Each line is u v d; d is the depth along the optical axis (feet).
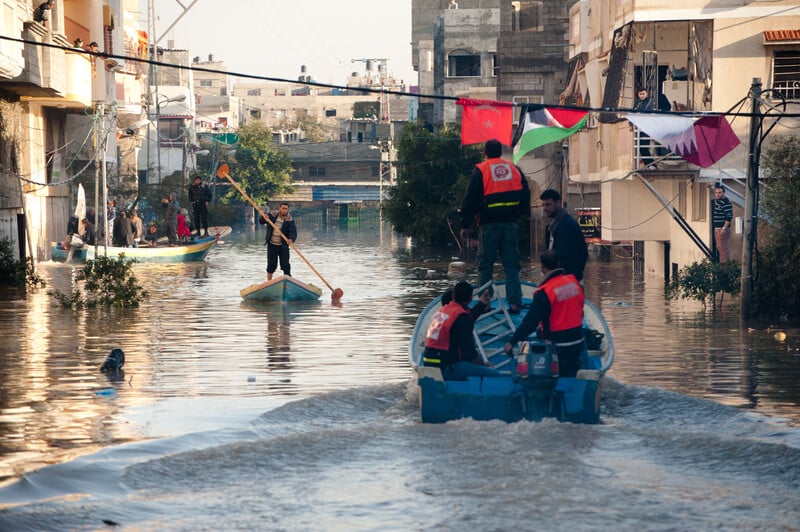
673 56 120.26
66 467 37.99
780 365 62.03
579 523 31.83
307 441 41.29
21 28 106.93
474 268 153.58
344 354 67.31
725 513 32.73
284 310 95.40
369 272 146.72
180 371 60.34
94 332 78.84
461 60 311.47
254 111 644.69
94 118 156.76
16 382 56.49
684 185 122.83
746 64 107.34
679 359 64.54
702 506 33.35
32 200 151.12
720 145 64.80
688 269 100.12
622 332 78.13
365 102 545.85
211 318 88.69
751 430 44.42
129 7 251.19
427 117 363.35
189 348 70.13
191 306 98.94
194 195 180.24
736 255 106.73
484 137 57.77
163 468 37.86
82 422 45.91
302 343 72.74
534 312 47.32
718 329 79.82
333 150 428.56
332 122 650.43
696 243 107.76
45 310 95.14
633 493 34.68
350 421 46.96
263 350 69.21
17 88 126.72
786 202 87.81
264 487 35.68
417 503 33.83
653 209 127.34
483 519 32.14
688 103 112.57
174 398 51.72
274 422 46.19
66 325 83.41
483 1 370.94
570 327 47.55
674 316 89.20
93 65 154.51
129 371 60.39
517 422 44.42
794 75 106.83
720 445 40.40
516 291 54.13
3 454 39.99
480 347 51.90
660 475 36.73
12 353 67.67
